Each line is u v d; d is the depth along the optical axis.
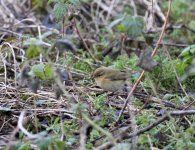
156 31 15.41
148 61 8.73
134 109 10.45
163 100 10.91
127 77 11.21
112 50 14.38
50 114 10.23
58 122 10.09
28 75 8.73
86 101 10.63
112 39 15.12
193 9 17.58
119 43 14.45
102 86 11.23
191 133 9.27
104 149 8.19
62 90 8.79
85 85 11.94
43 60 12.89
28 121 9.94
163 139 9.10
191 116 10.04
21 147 8.28
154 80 12.00
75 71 12.52
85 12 16.69
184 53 12.00
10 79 11.88
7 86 11.22
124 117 10.24
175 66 12.16
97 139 8.96
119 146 7.82
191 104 10.25
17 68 12.09
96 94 11.47
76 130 9.39
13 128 9.88
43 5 16.69
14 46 13.11
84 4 17.02
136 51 14.51
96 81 11.32
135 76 12.03
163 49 13.81
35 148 8.55
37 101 10.70
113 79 11.11
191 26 16.25
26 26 14.38
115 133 9.21
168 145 8.77
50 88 11.39
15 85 11.20
